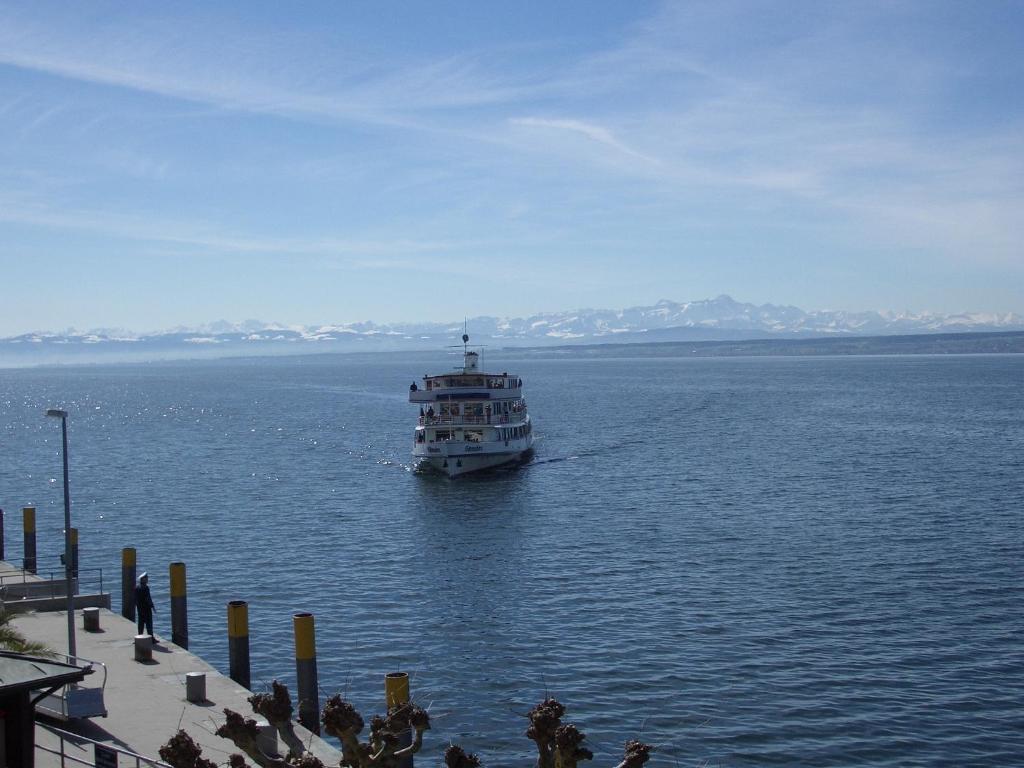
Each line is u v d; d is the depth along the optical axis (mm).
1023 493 92062
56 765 28516
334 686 44969
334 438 162500
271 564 69375
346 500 97250
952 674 45156
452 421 113375
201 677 34938
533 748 38781
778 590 59250
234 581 64500
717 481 104062
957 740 38812
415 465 123312
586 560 68250
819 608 55406
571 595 59188
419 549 73500
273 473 119312
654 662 47250
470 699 43469
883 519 80688
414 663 47812
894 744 38531
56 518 90500
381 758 22844
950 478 102500
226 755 30047
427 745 39156
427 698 43594
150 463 133000
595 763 37312
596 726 40500
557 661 47688
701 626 52500
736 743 38844
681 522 81375
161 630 53438
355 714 22922
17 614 46531
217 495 102562
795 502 90062
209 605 58688
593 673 46062
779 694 43250
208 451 147000
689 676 45438
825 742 38781
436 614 55875
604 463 120625
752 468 113625
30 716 25422
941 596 57375
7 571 56688
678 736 39531
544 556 69938
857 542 72000
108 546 77250
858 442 138750
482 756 38156
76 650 40875
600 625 53094
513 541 75500
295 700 41969
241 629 39625
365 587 62344
